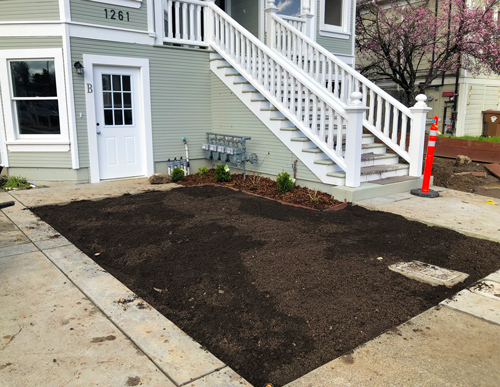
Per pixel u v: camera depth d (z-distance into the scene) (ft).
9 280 11.73
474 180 28.63
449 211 18.93
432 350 8.45
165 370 7.76
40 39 23.26
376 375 7.64
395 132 24.94
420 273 12.19
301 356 8.48
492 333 9.11
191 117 28.86
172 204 19.84
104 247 14.58
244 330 9.41
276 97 24.86
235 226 16.29
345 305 10.38
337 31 35.45
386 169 23.59
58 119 24.57
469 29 37.32
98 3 24.07
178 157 28.73
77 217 17.94
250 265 12.62
